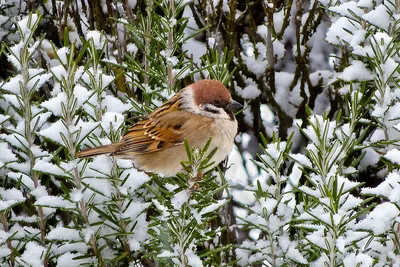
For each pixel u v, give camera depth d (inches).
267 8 413.7
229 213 401.7
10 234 296.4
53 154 312.0
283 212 298.2
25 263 296.2
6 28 432.1
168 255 266.7
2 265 304.7
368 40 361.7
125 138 349.1
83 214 295.1
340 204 269.0
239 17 421.7
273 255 296.8
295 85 432.1
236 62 424.5
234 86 432.5
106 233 308.7
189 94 354.3
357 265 257.0
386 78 326.6
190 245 273.0
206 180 267.0
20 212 382.9
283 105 428.1
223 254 370.0
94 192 297.6
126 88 389.1
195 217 265.3
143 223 309.7
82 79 345.1
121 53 387.2
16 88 315.3
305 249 293.6
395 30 350.6
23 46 305.6
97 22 410.6
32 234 312.8
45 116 317.1
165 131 348.5
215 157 352.2
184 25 353.4
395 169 328.5
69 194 289.7
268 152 302.0
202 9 421.4
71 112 293.4
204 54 421.7
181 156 351.3
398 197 277.3
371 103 354.3
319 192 283.3
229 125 352.5
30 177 312.5
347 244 264.7
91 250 307.4
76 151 297.7
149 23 366.6
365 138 384.2
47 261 305.1
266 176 422.0
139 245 298.5
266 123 451.5
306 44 440.5
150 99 367.9
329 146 281.3
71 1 419.2
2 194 302.5
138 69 350.9
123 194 293.6
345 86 390.6
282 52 438.6
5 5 428.8
